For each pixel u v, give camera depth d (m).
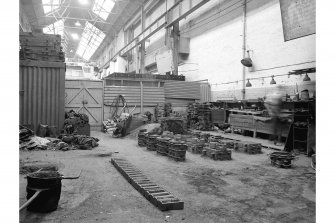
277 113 9.32
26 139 9.01
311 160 7.75
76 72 36.19
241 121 12.78
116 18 30.47
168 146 8.21
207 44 18.19
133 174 5.63
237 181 5.71
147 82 18.09
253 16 13.95
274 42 12.57
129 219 3.69
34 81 11.26
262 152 9.23
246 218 3.84
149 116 16.81
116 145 10.57
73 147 9.15
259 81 13.52
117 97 17.02
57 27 35.81
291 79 11.63
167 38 20.88
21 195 4.39
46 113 11.42
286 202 4.48
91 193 4.68
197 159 8.02
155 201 4.21
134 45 28.02
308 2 9.64
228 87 16.03
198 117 15.38
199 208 4.17
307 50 10.91
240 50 14.94
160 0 23.75
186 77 20.84
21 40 11.23
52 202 3.84
